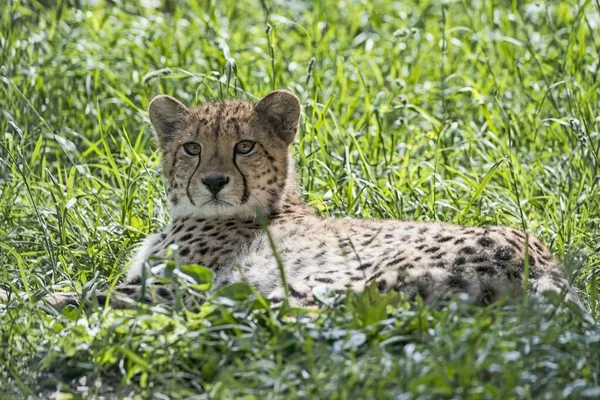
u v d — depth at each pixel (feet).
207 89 47.24
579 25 49.93
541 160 45.24
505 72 52.13
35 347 28.89
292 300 30.89
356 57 54.54
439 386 23.76
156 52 54.19
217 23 55.26
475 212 40.37
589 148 41.09
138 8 61.98
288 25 60.23
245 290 28.86
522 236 32.30
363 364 24.68
